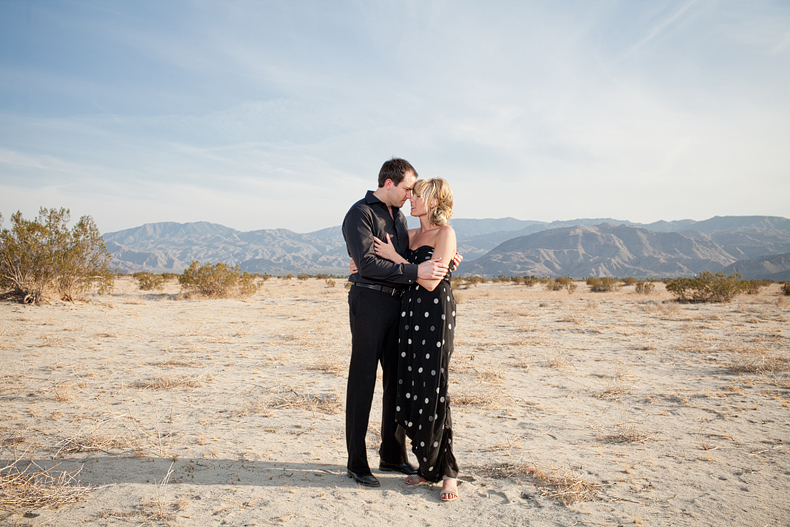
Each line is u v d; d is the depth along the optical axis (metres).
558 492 2.84
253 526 2.36
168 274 41.78
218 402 5.01
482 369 6.96
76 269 15.12
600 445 3.79
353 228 2.93
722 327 11.90
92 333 9.98
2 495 2.53
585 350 8.89
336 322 13.51
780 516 2.56
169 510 2.50
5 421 4.08
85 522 2.34
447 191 2.98
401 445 3.21
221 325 12.30
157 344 8.97
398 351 3.07
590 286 40.00
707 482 3.04
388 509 2.62
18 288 14.21
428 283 2.93
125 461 3.22
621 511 2.61
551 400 5.32
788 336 10.09
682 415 4.69
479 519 2.52
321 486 2.91
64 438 3.65
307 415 4.57
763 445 3.78
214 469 3.13
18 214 14.45
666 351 8.68
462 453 3.61
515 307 19.66
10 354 7.44
